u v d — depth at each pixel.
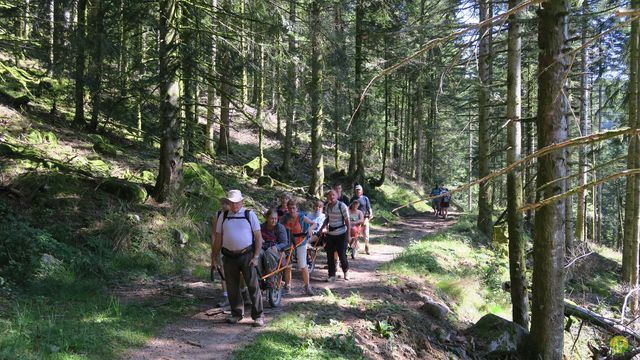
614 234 41.56
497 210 24.58
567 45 6.10
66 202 9.65
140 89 10.16
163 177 11.34
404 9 17.91
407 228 19.80
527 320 8.66
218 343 5.76
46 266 7.20
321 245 10.07
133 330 5.82
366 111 23.45
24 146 11.46
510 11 1.68
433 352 6.86
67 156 12.23
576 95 18.80
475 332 7.74
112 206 10.09
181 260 9.77
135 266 8.81
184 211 11.10
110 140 15.59
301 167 25.73
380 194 26.08
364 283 9.22
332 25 13.60
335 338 6.05
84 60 9.76
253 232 6.27
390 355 6.27
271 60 11.29
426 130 31.45
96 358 4.89
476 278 11.77
